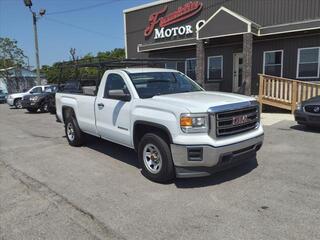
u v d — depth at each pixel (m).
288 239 3.29
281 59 15.23
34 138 9.30
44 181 5.36
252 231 3.47
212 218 3.81
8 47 39.62
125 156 6.77
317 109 8.48
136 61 6.96
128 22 22.17
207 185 4.87
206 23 15.02
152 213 4.00
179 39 19.19
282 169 5.52
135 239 3.41
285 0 14.60
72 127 7.77
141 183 5.07
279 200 4.24
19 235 3.59
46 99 17.58
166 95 5.39
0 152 7.63
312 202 4.15
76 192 4.80
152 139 4.96
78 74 7.67
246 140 4.79
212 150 4.43
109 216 3.96
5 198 4.66
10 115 16.91
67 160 6.62
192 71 18.56
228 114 4.63
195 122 4.46
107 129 6.22
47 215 4.05
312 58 14.28
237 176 5.21
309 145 7.21
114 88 6.09
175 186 4.88
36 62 25.38
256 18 15.66
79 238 3.47
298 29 13.20
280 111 13.49
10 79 41.81
